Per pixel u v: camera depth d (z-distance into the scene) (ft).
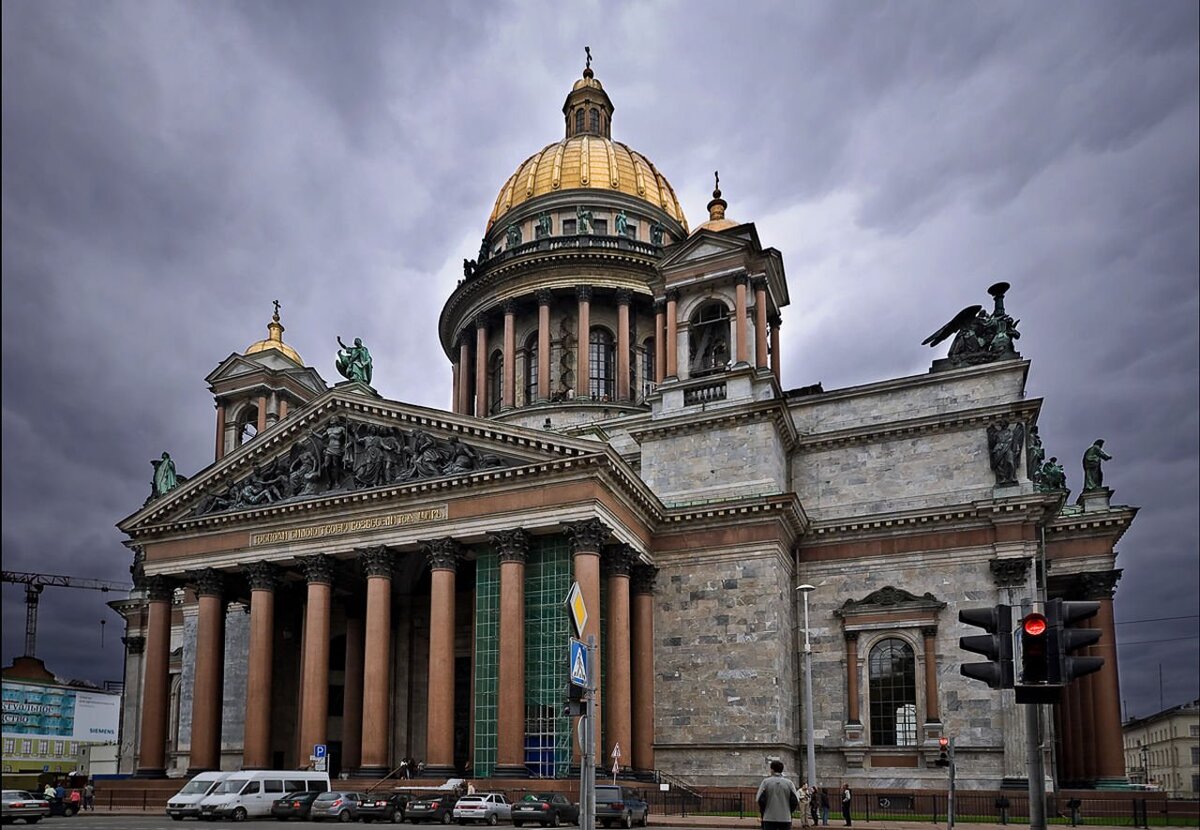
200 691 227.61
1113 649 230.07
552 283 315.99
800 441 240.32
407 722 249.34
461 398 332.39
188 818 183.11
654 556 225.15
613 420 263.49
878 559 223.71
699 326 250.37
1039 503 210.79
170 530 240.53
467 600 250.57
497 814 171.42
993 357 231.91
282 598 258.37
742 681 211.00
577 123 380.99
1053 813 194.18
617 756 171.01
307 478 226.79
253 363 311.27
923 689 212.84
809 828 167.63
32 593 574.15
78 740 488.85
